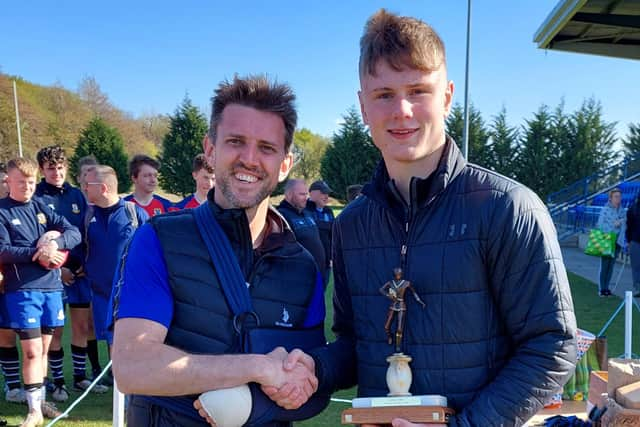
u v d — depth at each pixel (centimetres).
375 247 149
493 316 137
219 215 153
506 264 132
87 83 4181
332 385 158
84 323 462
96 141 3338
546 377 125
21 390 429
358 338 152
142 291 143
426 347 137
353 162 3241
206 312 146
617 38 656
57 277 393
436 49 136
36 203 395
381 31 139
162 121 4675
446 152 143
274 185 160
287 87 163
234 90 157
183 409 142
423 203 140
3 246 364
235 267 151
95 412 404
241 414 135
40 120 3819
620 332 596
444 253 137
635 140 3152
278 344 153
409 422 126
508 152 2984
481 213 135
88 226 414
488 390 129
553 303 127
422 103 136
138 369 134
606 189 1852
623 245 861
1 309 370
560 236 1728
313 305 169
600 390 207
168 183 3391
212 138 162
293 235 171
